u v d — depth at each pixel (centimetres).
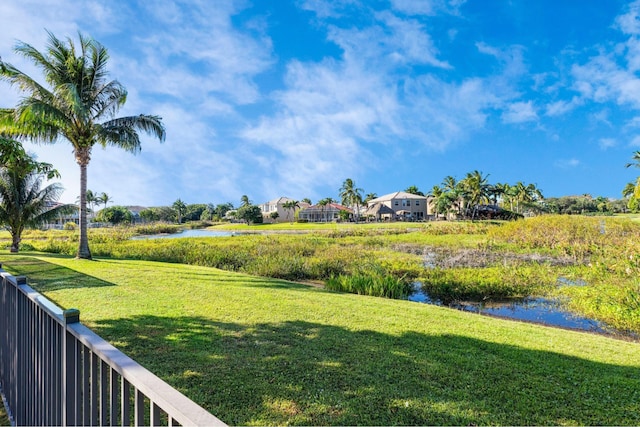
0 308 308
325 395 302
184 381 323
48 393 196
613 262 1101
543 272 1039
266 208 7544
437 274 1007
